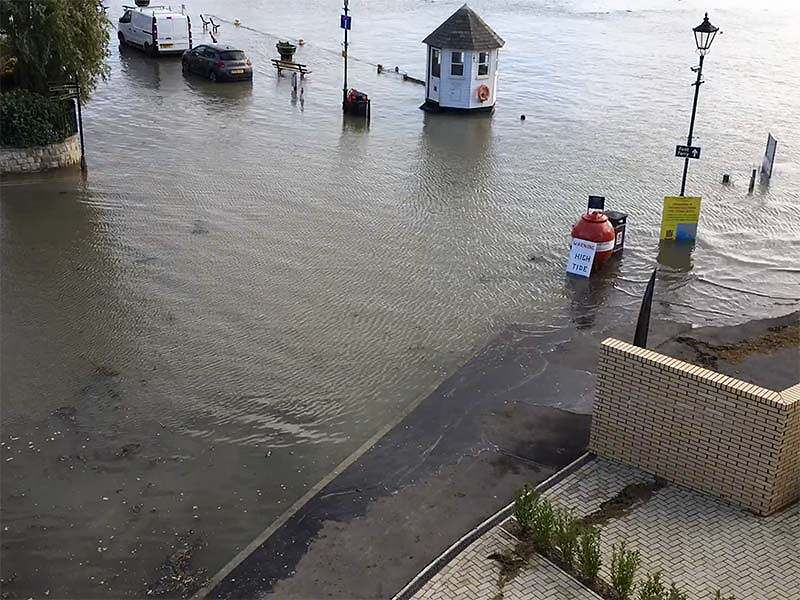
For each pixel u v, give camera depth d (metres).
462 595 8.10
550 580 8.24
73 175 21.22
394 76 33.91
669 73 36.16
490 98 28.67
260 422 11.36
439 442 10.76
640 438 9.91
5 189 20.11
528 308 14.77
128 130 25.25
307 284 15.45
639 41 44.69
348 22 27.84
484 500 9.61
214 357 12.93
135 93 29.83
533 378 12.37
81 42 22.27
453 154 24.00
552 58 38.94
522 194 20.80
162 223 18.22
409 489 9.82
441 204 19.91
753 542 8.74
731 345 13.60
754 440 9.02
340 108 28.70
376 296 15.03
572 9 57.25
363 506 9.53
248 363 12.77
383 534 9.07
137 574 8.73
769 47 43.62
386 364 12.80
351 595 8.25
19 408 11.55
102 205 19.23
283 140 24.78
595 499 9.49
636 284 15.95
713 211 20.00
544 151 24.58
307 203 19.67
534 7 57.62
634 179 22.23
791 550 8.63
